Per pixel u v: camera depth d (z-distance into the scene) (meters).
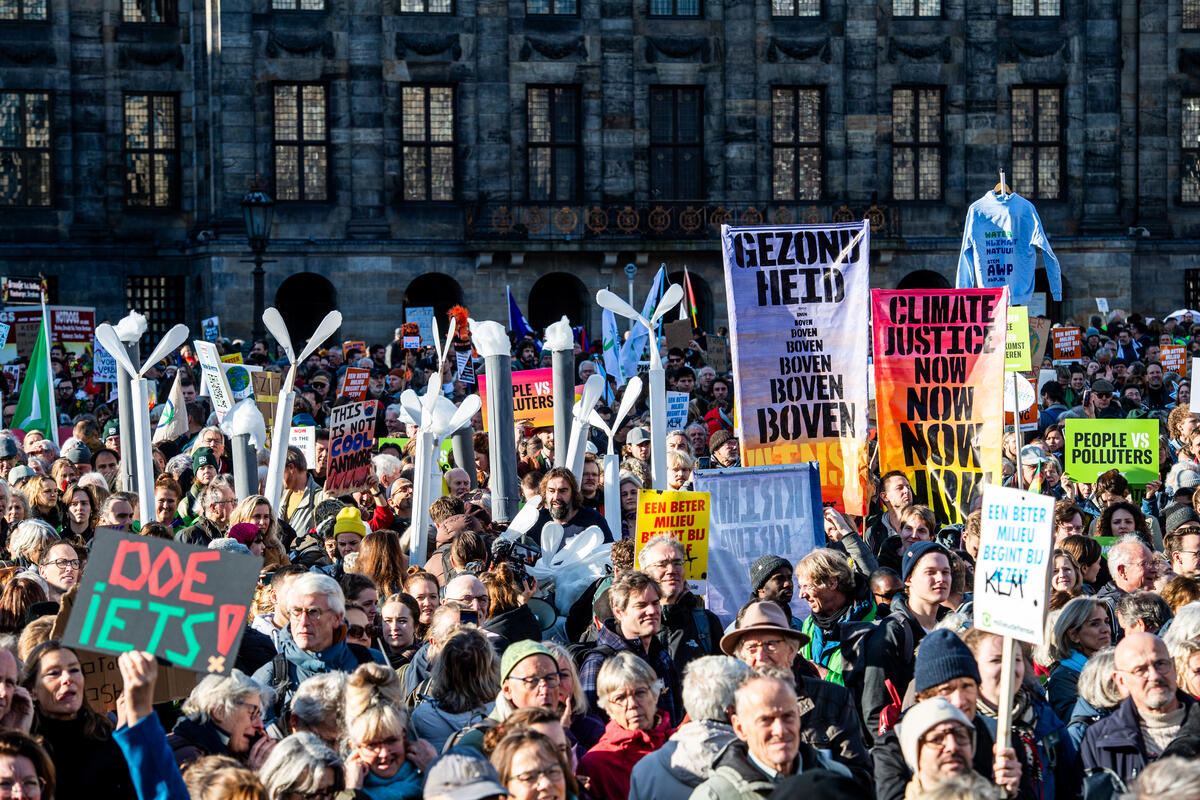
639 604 11.05
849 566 11.77
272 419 24.08
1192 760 6.90
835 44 59.97
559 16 59.06
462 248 58.00
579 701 10.28
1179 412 23.98
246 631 11.41
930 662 9.23
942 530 16.53
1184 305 62.59
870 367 20.94
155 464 19.86
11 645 10.27
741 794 8.31
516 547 13.49
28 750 7.64
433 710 10.20
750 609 10.23
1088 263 61.00
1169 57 62.28
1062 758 9.98
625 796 9.71
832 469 16.52
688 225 58.78
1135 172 62.47
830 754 9.75
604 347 32.50
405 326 46.16
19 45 58.59
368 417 20.38
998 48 60.88
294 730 9.62
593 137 59.09
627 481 18.39
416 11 58.31
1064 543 14.35
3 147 58.72
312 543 16.23
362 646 11.19
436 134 58.75
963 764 8.12
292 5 57.59
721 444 21.12
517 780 7.96
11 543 14.05
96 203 59.38
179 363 37.59
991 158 60.88
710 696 9.10
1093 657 10.20
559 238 57.81
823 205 59.75
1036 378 29.94
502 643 11.27
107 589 8.30
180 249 59.28
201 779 8.14
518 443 22.77
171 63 59.81
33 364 25.27
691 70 59.59
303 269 57.19
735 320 16.50
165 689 9.58
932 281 60.81
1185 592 12.31
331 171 57.91
